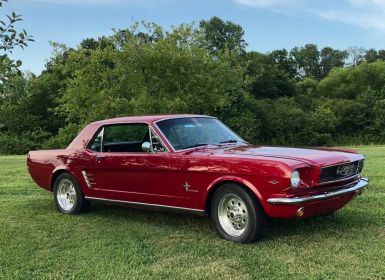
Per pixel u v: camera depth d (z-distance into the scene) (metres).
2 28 5.62
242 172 5.60
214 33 81.38
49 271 5.12
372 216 6.91
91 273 4.98
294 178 5.34
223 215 5.98
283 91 77.88
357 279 4.49
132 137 7.28
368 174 11.19
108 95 18.59
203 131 6.96
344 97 78.19
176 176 6.29
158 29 19.73
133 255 5.51
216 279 4.66
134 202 6.92
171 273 4.88
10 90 5.79
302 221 6.71
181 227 6.75
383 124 59.59
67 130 24.09
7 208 8.59
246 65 22.23
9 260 5.53
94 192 7.53
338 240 5.75
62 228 6.99
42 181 8.45
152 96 18.42
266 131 59.34
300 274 4.67
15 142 47.78
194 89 19.00
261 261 5.11
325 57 117.38
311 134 59.16
